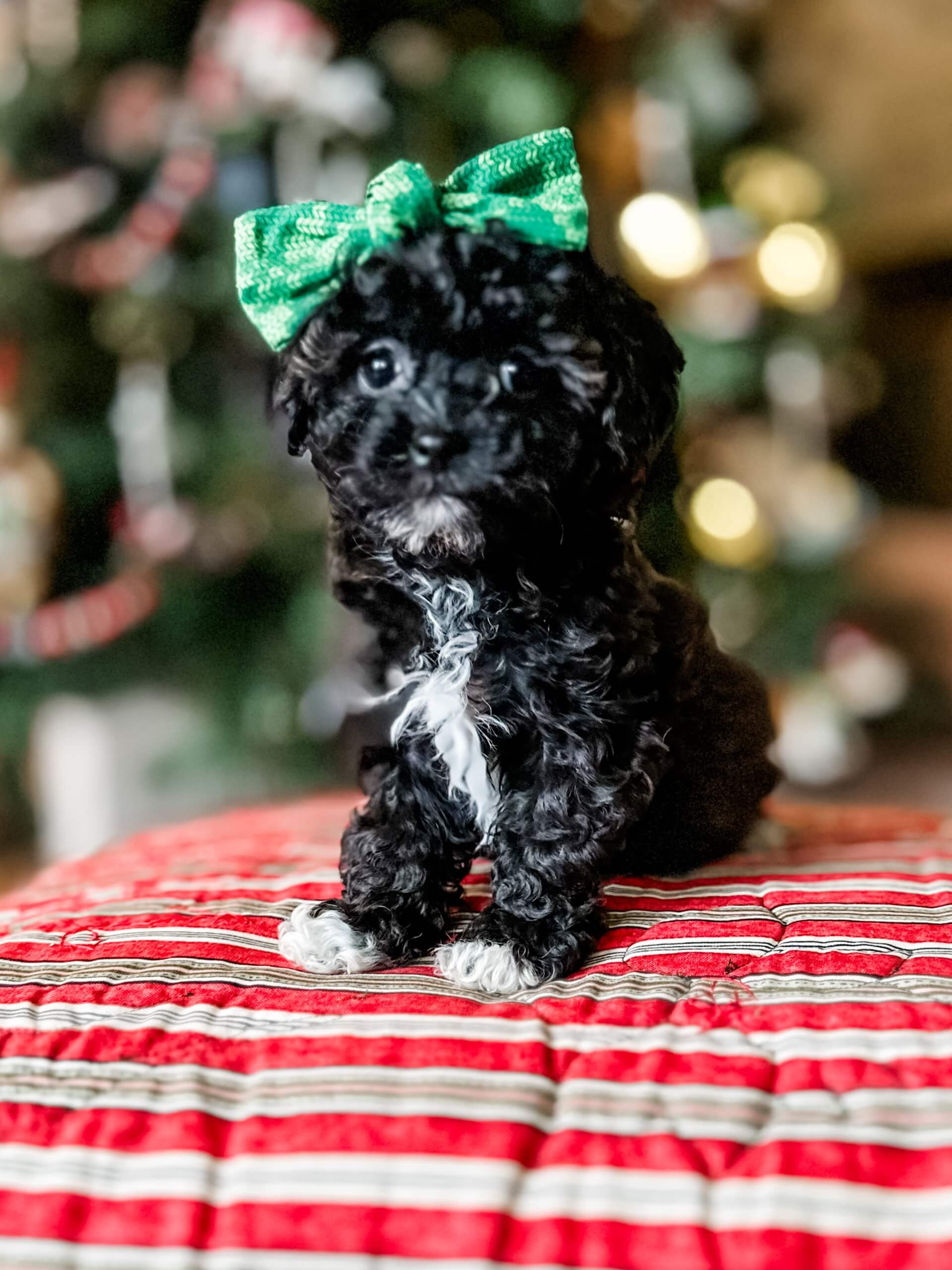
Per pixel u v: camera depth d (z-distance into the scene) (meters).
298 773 0.90
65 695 0.86
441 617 0.42
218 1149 0.34
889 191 1.46
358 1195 0.32
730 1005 0.39
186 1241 0.32
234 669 0.86
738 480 0.99
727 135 0.95
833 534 1.00
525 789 0.42
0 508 0.79
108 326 0.80
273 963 0.42
